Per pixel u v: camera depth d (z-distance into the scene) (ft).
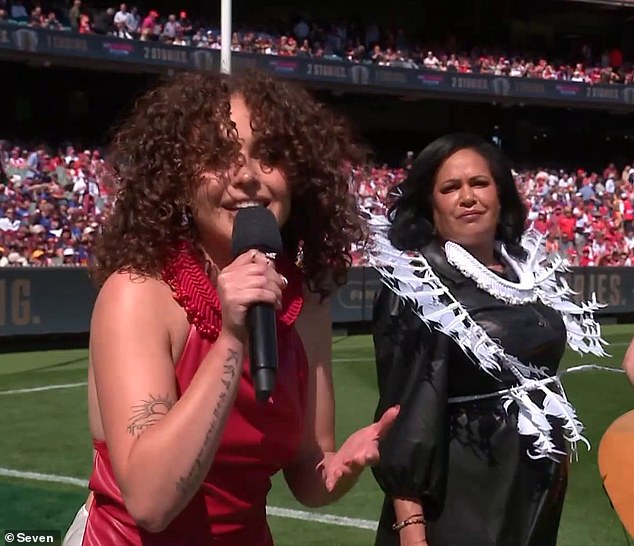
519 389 11.78
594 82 116.67
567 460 12.42
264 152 7.88
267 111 7.93
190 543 7.80
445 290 12.00
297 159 8.08
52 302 59.06
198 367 7.57
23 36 84.33
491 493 11.59
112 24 92.63
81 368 50.49
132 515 6.91
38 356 55.31
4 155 79.61
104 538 7.80
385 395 11.88
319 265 8.93
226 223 7.83
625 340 63.82
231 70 8.54
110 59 88.69
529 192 101.30
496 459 11.66
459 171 12.50
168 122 7.78
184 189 7.77
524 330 12.01
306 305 9.00
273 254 7.38
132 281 7.59
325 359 9.08
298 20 111.96
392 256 12.16
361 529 23.93
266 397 6.77
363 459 8.22
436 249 12.43
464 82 108.37
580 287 74.49
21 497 26.09
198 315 7.59
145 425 6.99
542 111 124.57
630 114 125.70
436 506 11.61
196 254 7.87
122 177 7.93
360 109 118.21
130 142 7.92
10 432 34.88
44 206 73.05
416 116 121.39
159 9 105.81
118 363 7.28
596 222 99.35
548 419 12.16
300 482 8.91
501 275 12.59
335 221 8.84
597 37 127.95
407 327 11.89
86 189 79.97
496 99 110.22
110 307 7.50
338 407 40.09
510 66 116.26
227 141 7.67
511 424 11.74
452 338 11.68
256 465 7.99
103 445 7.86
